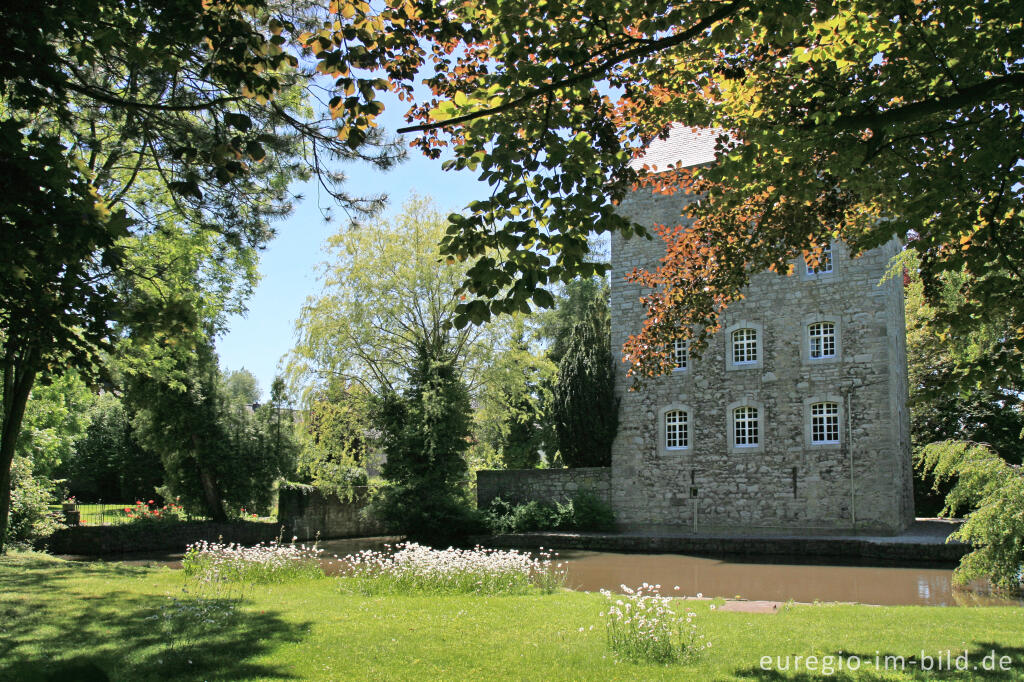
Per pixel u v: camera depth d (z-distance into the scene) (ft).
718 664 23.35
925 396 22.61
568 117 20.43
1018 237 22.21
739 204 27.81
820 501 75.46
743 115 25.81
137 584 41.55
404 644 26.45
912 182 21.89
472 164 20.26
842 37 22.48
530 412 107.04
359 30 18.60
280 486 90.02
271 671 22.75
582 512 82.64
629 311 88.43
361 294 88.63
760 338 80.64
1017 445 86.12
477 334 90.79
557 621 30.83
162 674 22.43
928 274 25.03
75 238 15.90
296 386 88.02
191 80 21.94
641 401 86.48
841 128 20.71
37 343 20.26
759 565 59.88
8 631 28.17
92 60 18.98
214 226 26.86
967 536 37.73
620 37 19.79
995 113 20.84
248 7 18.72
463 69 22.59
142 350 46.70
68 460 123.34
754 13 18.21
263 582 44.45
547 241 18.63
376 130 23.58
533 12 19.74
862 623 29.78
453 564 41.81
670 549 70.95
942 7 19.88
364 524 98.12
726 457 80.84
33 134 16.16
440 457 82.99
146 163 35.42
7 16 15.61
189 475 82.69
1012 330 25.35
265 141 23.13
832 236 30.71
